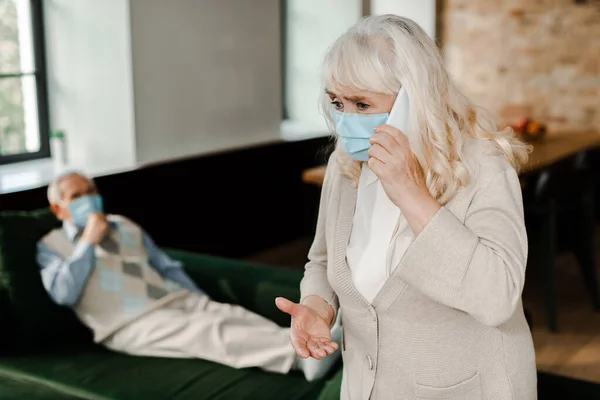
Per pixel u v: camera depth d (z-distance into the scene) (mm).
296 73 6156
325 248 1573
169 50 4402
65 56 4320
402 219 1314
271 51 5289
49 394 2262
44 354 2584
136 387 2326
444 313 1297
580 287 4598
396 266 1312
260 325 2684
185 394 2285
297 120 6215
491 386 1327
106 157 4324
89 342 2738
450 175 1243
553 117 6469
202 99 4703
